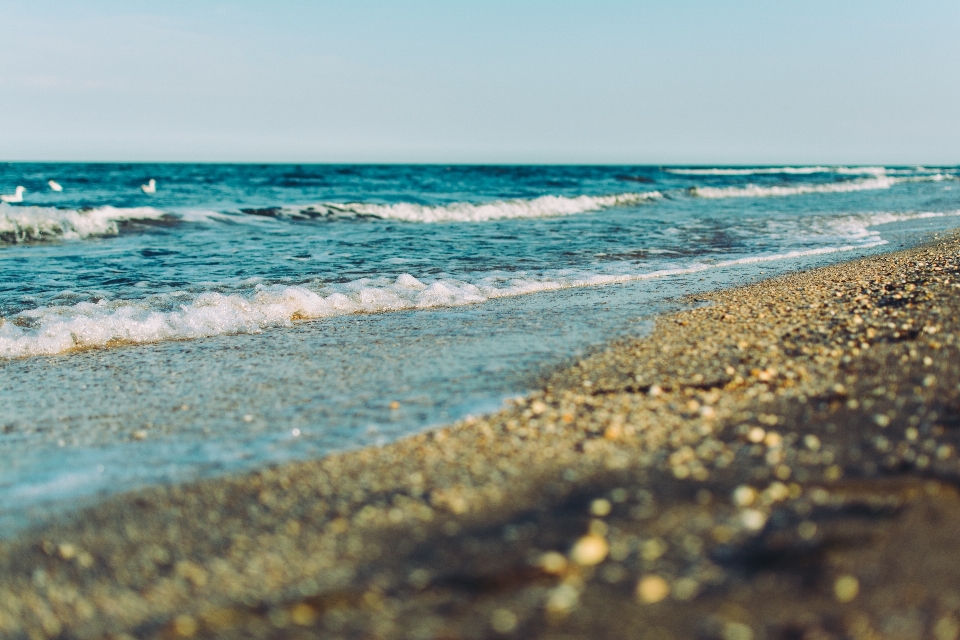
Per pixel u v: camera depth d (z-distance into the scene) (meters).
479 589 2.25
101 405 4.68
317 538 2.73
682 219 19.50
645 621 2.01
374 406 4.47
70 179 40.00
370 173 53.09
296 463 3.55
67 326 6.47
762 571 2.21
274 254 11.90
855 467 3.07
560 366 5.24
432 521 2.78
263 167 74.88
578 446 3.54
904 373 4.45
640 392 4.50
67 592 2.51
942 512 2.57
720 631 1.95
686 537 2.45
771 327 6.19
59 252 11.98
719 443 3.47
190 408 4.57
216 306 7.41
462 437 3.79
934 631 1.91
